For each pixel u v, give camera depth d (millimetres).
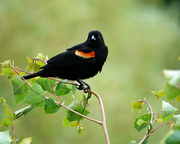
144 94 14406
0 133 3984
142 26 16016
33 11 15344
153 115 4363
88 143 13188
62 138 13211
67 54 6453
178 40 16688
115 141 13141
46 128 13305
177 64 16344
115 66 14891
